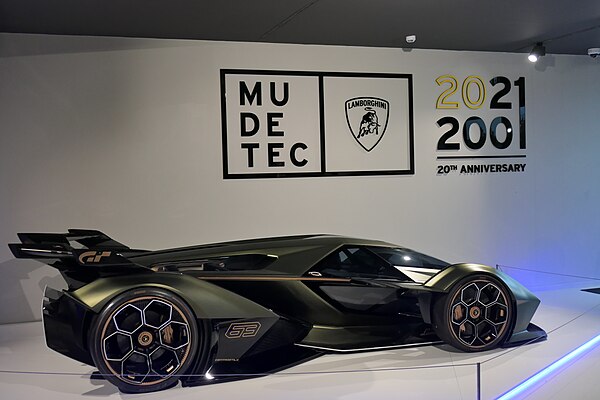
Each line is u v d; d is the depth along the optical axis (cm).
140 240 502
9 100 474
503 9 459
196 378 289
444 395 278
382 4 436
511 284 354
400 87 570
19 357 372
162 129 506
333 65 549
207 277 321
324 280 343
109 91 494
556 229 632
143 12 434
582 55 634
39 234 321
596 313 480
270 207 534
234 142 523
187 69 510
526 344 369
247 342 297
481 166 601
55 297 293
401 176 573
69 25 459
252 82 526
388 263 369
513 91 610
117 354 274
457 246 594
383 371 315
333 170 551
